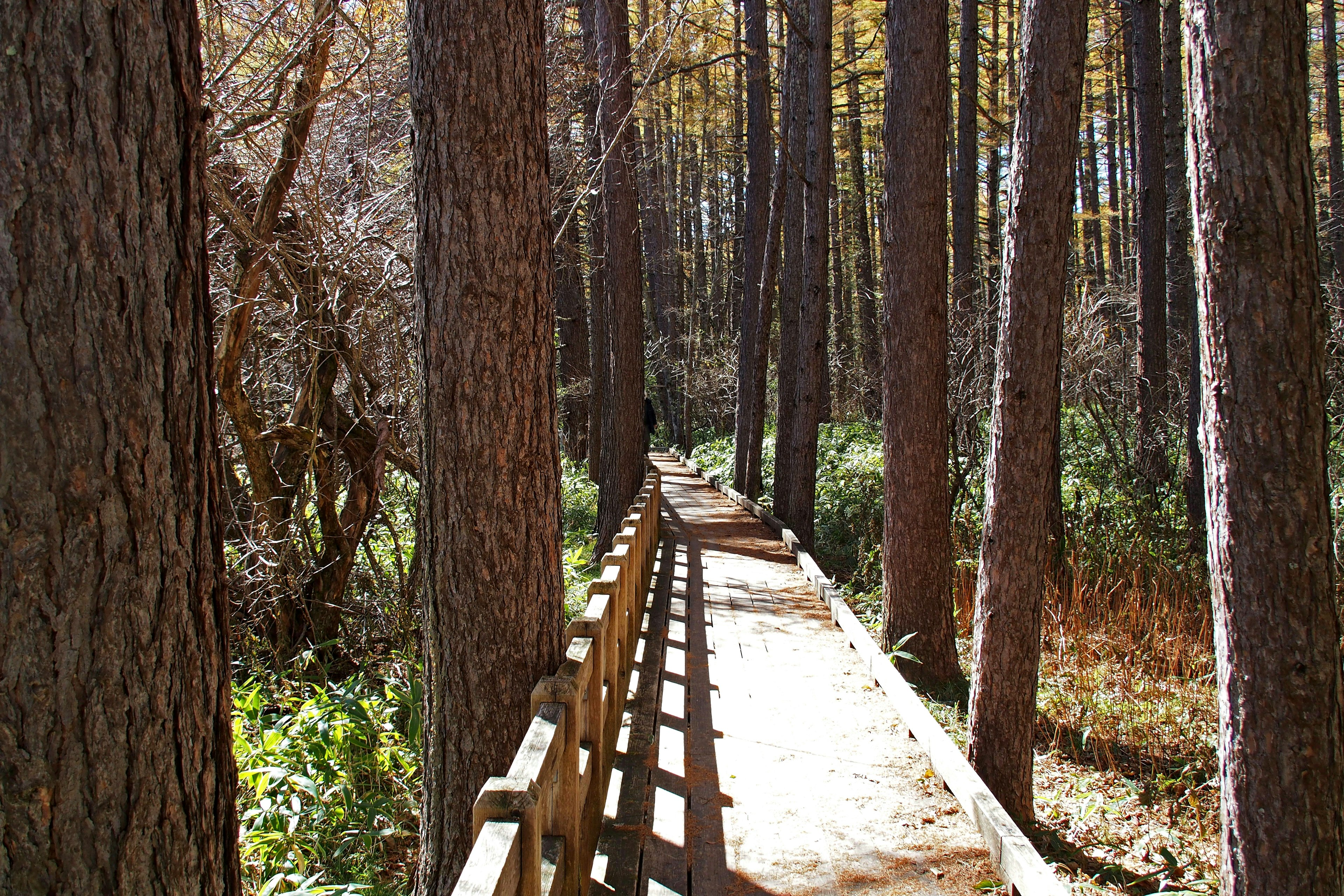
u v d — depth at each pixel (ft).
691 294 122.62
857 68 78.95
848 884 13.00
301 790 17.37
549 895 9.30
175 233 5.69
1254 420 10.41
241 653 24.82
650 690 21.11
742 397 61.82
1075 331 44.21
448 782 12.35
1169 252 51.26
